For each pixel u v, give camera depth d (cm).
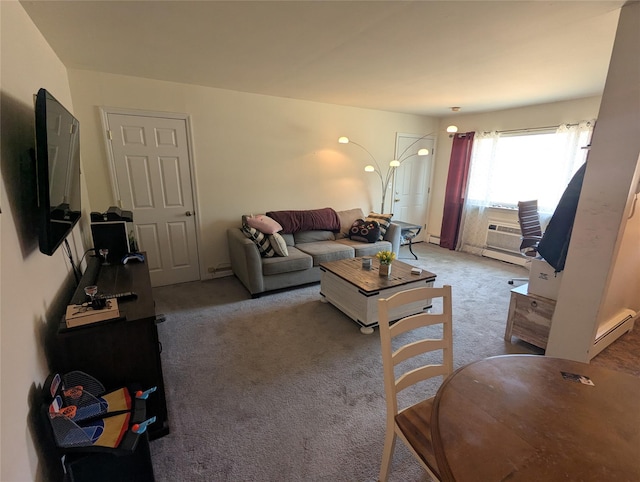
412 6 172
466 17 184
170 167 352
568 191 216
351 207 505
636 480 72
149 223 353
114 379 151
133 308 157
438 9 175
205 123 361
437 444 82
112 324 144
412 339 261
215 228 394
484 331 275
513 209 464
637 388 103
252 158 400
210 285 378
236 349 245
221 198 390
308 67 281
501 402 96
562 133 403
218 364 226
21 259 122
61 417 114
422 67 275
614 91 172
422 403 132
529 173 445
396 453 155
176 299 337
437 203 589
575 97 379
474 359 234
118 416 130
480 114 499
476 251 521
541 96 377
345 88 354
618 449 80
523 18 184
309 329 276
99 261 235
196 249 387
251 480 142
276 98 400
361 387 203
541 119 425
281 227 392
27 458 104
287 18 188
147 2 169
